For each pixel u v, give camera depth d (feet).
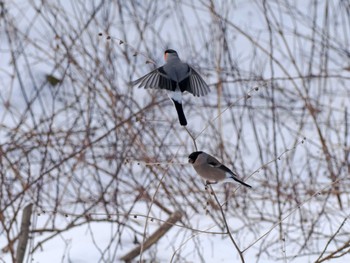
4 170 37.52
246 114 47.91
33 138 41.86
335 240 31.91
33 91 48.29
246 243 34.04
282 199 39.58
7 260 32.12
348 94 47.85
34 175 40.42
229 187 38.17
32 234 31.76
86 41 50.67
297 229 34.32
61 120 45.52
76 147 39.83
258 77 47.42
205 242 33.91
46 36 50.83
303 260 31.63
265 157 43.83
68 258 31.65
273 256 32.27
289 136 46.06
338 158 42.50
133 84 22.20
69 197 39.24
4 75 49.24
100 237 34.40
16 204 37.52
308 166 39.73
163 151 40.27
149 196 37.40
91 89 42.57
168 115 45.78
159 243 33.88
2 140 42.45
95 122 45.27
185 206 37.22
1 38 51.01
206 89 22.27
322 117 46.91
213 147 43.73
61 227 35.96
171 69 22.34
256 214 37.86
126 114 44.96
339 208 37.68
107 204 36.94
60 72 47.29
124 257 32.45
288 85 50.01
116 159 38.14
